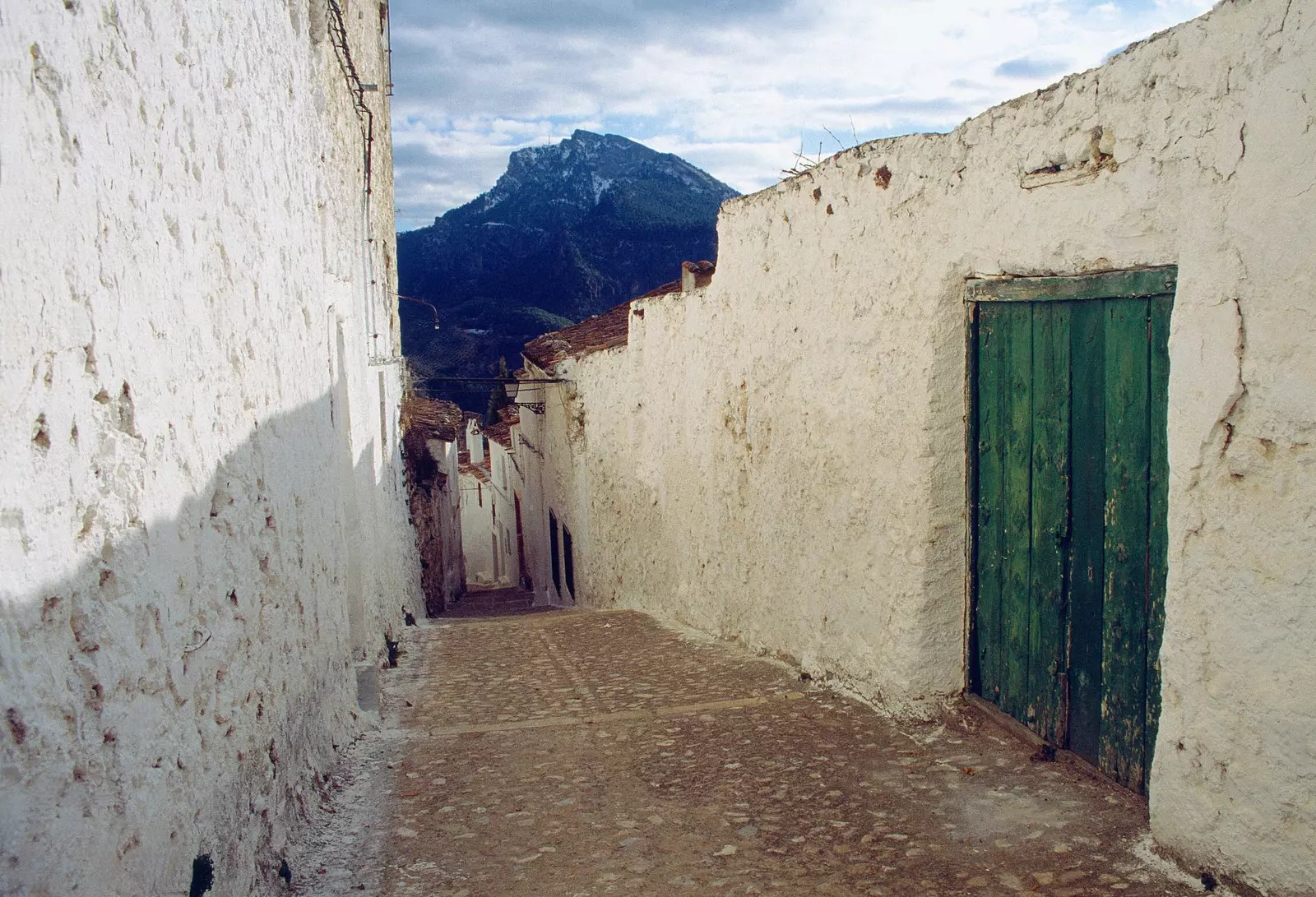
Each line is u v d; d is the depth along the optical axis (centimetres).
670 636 849
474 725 564
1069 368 388
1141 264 341
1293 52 265
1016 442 429
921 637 478
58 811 179
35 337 180
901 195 486
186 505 259
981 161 425
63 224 193
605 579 1260
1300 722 269
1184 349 304
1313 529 264
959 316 462
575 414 1386
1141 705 354
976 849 348
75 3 202
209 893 254
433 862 370
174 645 244
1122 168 342
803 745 474
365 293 920
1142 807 352
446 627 1067
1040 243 390
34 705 173
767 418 684
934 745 450
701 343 836
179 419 257
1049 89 380
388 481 1035
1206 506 298
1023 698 432
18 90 177
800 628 635
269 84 386
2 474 167
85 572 196
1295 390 268
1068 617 396
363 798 436
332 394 548
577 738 523
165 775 230
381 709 608
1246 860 288
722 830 388
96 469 204
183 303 263
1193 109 305
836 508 571
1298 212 265
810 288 599
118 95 222
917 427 475
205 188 288
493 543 3050
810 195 591
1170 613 313
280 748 350
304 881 346
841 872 343
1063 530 396
